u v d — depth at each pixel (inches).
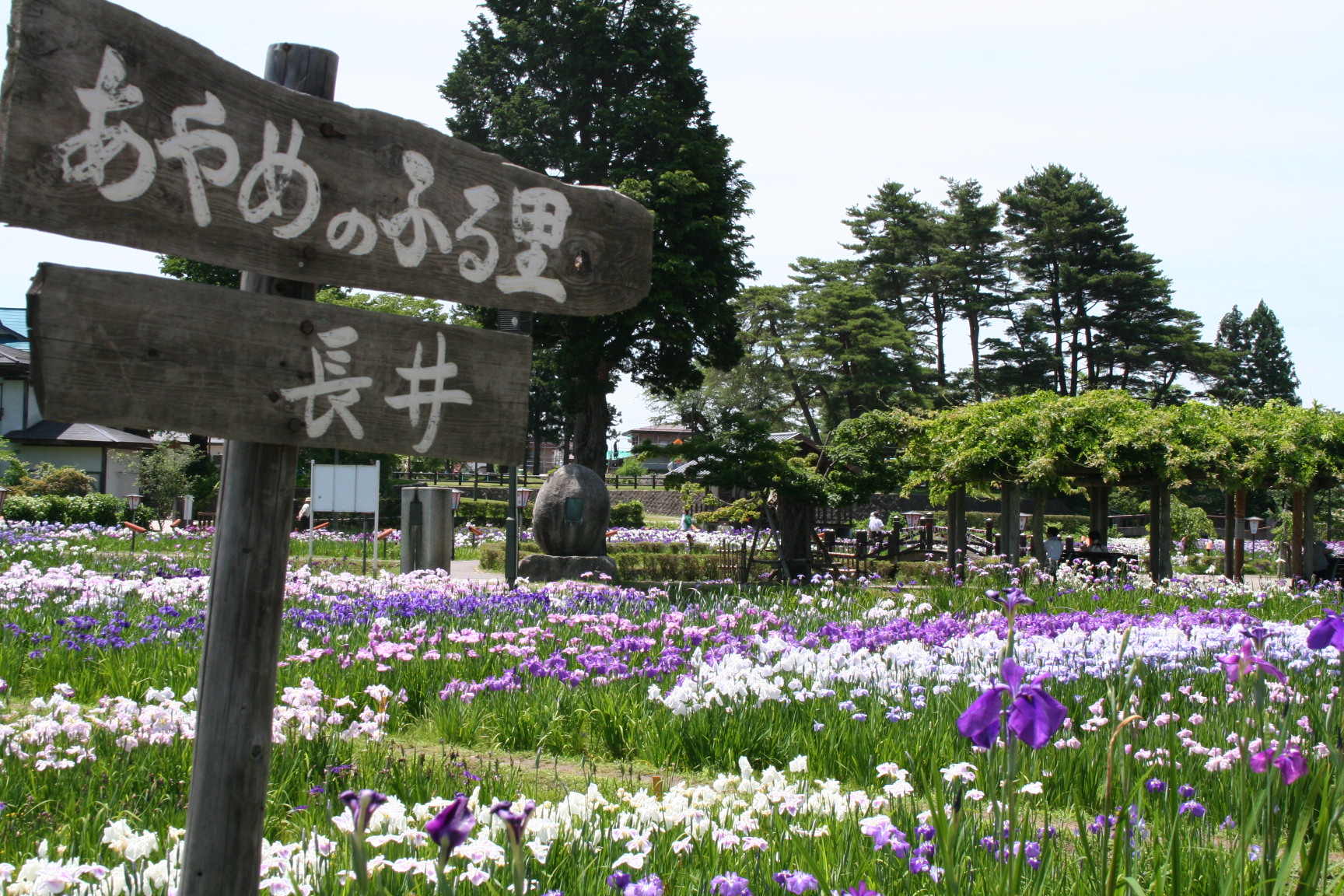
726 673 258.5
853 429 815.1
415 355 99.8
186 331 87.2
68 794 164.2
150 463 1376.7
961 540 776.3
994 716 98.8
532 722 254.7
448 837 73.0
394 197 98.5
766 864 130.7
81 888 110.4
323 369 94.4
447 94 1106.1
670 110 1053.8
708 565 852.0
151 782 175.0
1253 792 151.8
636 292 114.4
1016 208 2180.1
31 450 1568.7
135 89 83.7
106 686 283.3
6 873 108.5
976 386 2231.8
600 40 1064.8
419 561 701.3
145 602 407.2
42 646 305.7
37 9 78.6
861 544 828.0
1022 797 176.7
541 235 107.5
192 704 231.0
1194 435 669.9
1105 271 2145.7
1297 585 660.7
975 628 360.8
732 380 2225.6
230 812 91.7
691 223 966.4
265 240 91.4
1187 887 128.0
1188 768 189.0
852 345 2167.8
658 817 143.7
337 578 471.2
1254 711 160.2
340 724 227.9
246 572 93.0
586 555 765.9
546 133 1080.2
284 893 110.3
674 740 238.4
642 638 315.6
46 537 813.2
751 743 230.1
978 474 714.8
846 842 136.8
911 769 199.9
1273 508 2272.4
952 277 2206.0
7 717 237.3
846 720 225.3
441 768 195.3
